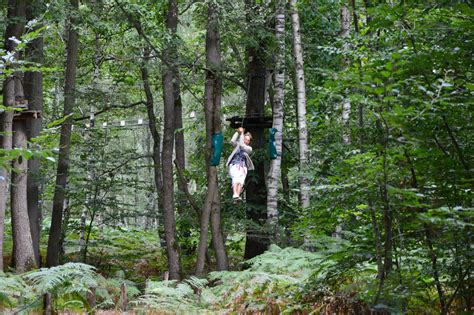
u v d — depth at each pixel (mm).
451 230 4906
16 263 13000
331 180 5719
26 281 8117
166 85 14172
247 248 16906
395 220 5562
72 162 18172
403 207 5469
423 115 4973
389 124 4914
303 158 14445
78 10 14273
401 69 4863
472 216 4707
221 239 13516
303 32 17703
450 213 4699
